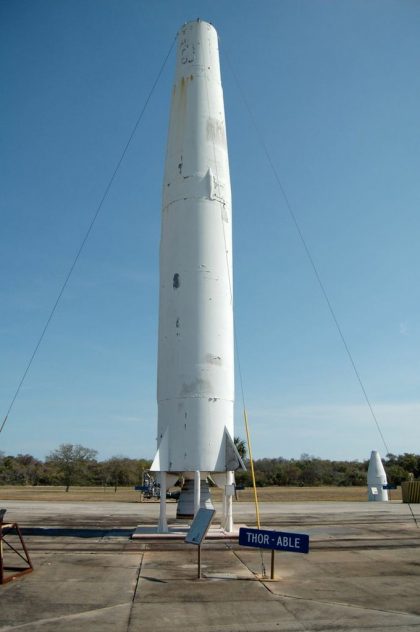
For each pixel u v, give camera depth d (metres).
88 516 26.59
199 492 16.98
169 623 7.80
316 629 7.54
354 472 91.88
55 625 7.73
